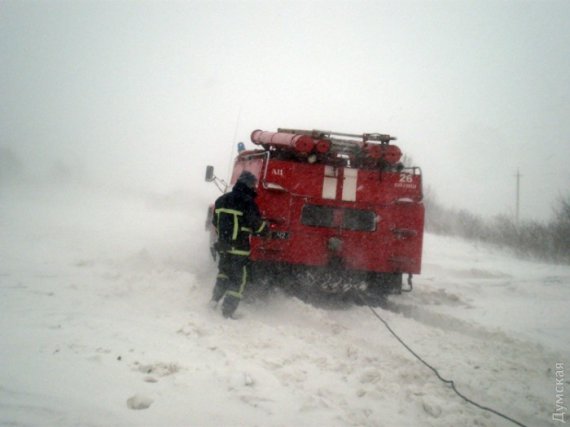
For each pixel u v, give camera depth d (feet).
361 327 19.01
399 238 22.38
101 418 9.36
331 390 11.91
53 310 17.12
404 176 22.62
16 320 15.48
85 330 14.87
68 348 13.03
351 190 22.24
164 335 14.97
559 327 20.83
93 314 16.96
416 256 22.39
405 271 22.27
